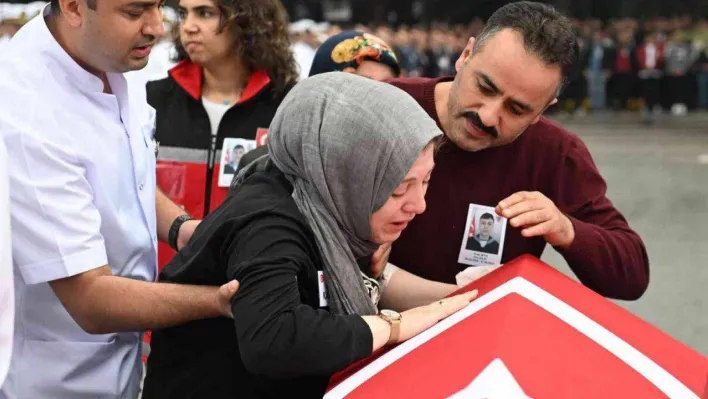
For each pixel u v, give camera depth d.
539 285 1.89
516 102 2.09
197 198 3.39
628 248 2.25
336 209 1.81
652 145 14.20
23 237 1.91
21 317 2.07
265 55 3.30
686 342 4.85
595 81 19.41
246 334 1.68
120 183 2.12
